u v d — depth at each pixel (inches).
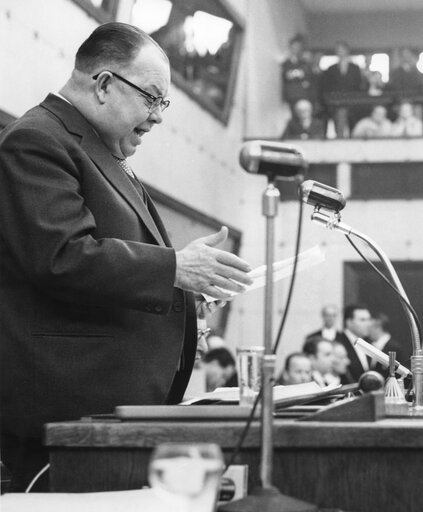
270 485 85.7
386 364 137.7
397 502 91.5
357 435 91.5
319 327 703.7
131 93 134.8
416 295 716.7
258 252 733.9
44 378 121.3
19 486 121.3
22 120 128.5
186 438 93.4
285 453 92.8
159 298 120.3
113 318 125.1
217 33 672.4
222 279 122.6
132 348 125.6
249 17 751.7
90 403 122.1
